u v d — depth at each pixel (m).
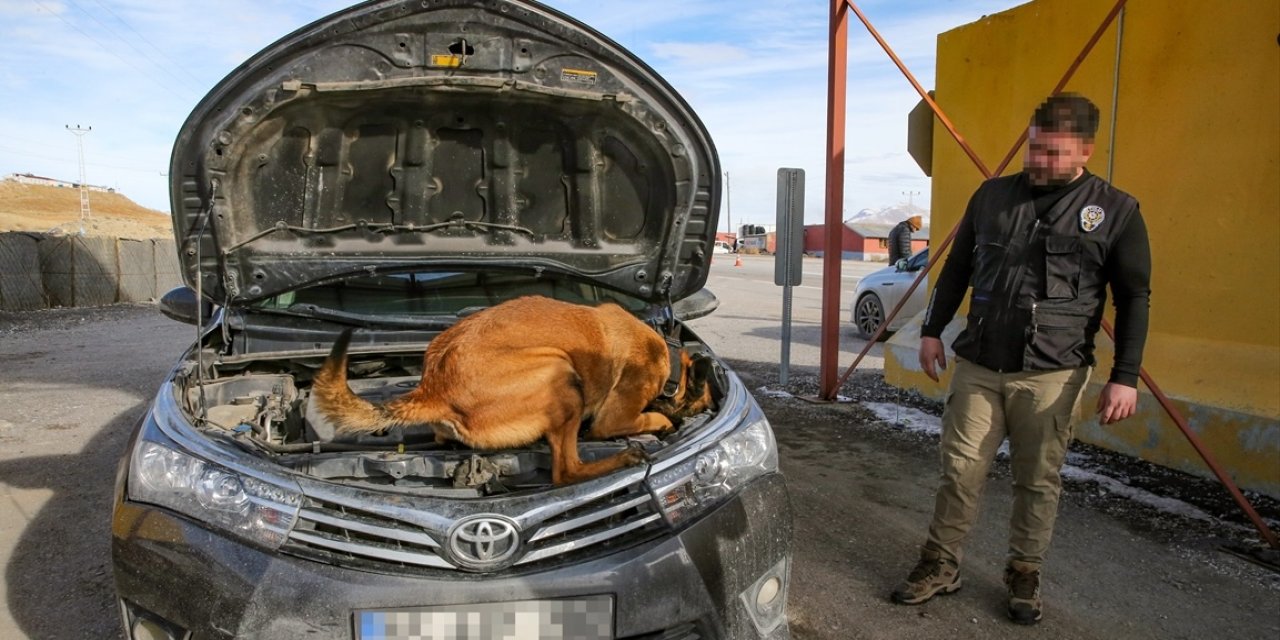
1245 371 4.98
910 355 7.69
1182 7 5.29
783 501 2.81
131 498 2.48
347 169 3.77
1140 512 4.66
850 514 4.69
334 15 3.23
